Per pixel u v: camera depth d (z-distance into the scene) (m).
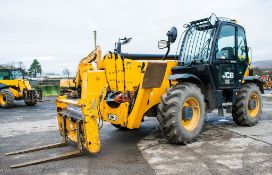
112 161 4.90
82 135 5.19
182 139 5.64
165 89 6.28
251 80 7.90
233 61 7.12
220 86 6.88
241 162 4.67
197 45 6.88
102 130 7.46
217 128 7.30
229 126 7.57
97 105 6.02
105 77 6.15
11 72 16.53
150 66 5.57
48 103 17.03
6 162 5.07
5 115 11.77
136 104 5.62
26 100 15.36
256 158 4.86
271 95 17.42
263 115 9.47
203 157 4.96
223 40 6.89
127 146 5.81
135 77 6.13
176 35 6.45
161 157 5.03
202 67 6.48
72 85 14.44
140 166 4.61
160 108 5.64
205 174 4.20
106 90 6.17
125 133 7.04
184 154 5.16
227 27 6.95
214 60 6.63
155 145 5.82
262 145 5.65
